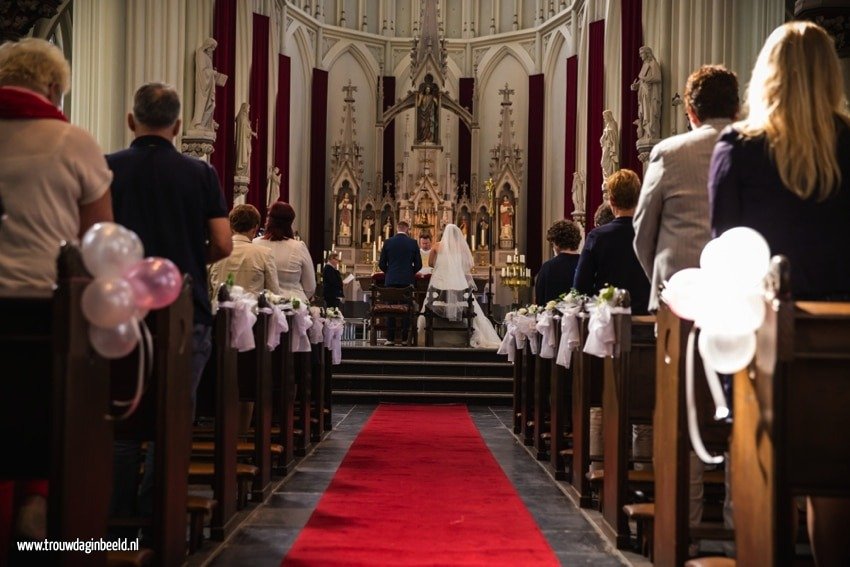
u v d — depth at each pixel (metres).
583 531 5.68
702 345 3.22
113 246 3.13
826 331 3.06
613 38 17.39
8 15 9.34
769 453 3.09
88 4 13.55
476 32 24.78
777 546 3.05
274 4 20.86
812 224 3.54
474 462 8.56
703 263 3.22
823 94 3.58
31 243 3.79
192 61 14.31
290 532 5.51
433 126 22.47
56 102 4.15
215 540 5.26
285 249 8.81
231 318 5.49
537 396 8.91
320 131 23.36
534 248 23.33
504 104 23.30
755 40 13.87
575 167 21.28
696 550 4.74
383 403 14.88
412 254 16.88
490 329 16.92
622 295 5.30
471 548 5.14
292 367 7.98
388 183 22.83
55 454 3.06
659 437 4.52
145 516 4.64
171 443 4.24
